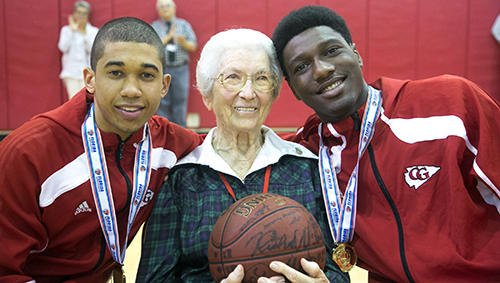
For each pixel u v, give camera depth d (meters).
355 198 1.41
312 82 1.38
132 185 1.35
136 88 1.18
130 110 1.21
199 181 1.41
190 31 5.53
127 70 1.17
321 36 1.36
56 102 6.25
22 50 6.12
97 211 1.29
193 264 1.31
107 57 1.16
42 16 6.11
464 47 6.28
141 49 1.17
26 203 1.17
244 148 1.48
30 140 1.20
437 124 1.31
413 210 1.30
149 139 1.41
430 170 1.29
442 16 6.24
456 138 1.25
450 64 6.30
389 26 6.27
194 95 6.24
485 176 1.22
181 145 1.50
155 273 1.28
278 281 1.00
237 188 1.39
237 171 1.47
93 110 1.34
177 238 1.35
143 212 1.41
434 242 1.23
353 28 6.27
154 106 1.24
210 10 6.24
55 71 6.20
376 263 1.35
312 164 1.52
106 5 6.13
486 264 1.17
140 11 6.18
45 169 1.21
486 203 1.30
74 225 1.27
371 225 1.36
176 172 1.43
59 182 1.24
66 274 1.27
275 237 1.02
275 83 1.46
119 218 1.38
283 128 6.34
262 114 1.42
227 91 1.37
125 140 1.34
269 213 1.07
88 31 5.87
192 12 6.22
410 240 1.27
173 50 5.38
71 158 1.28
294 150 1.51
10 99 6.16
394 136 1.38
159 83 1.23
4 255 1.12
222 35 1.40
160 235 1.35
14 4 6.05
